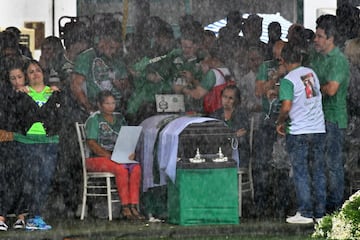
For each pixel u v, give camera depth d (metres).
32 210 39.44
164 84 43.22
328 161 41.66
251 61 43.16
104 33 42.69
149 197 41.91
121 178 41.12
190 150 40.56
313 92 40.50
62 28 45.75
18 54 39.62
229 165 40.47
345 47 42.28
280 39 43.72
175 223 40.75
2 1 47.88
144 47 43.38
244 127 42.47
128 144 41.41
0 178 39.16
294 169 40.53
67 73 42.19
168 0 52.44
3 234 38.09
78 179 41.91
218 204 40.44
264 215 42.53
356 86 42.16
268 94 42.28
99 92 41.84
